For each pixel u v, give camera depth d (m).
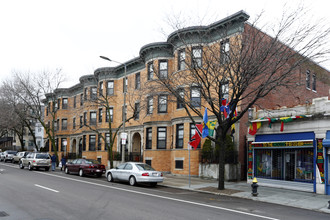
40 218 8.05
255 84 20.00
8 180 17.48
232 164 19.78
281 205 12.04
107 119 33.91
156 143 25.77
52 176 21.58
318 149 14.72
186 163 22.62
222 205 11.22
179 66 21.73
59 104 45.25
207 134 15.53
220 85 15.29
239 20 18.89
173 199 12.23
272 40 15.26
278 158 16.94
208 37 18.69
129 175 17.62
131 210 9.44
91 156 35.75
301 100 24.28
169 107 25.78
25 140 70.50
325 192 14.26
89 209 9.41
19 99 38.34
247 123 18.44
